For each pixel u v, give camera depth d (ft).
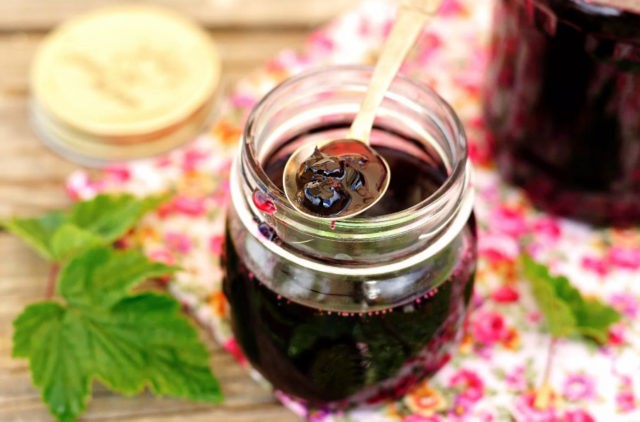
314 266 1.42
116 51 1.94
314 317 1.45
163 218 1.79
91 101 1.87
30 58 1.97
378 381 1.53
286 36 2.03
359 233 1.37
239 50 2.00
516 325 1.69
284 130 1.50
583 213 1.76
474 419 1.61
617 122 1.61
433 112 1.47
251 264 1.47
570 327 1.63
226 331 1.68
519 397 1.63
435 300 1.47
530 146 1.73
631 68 1.54
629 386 1.63
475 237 1.53
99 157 1.86
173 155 1.85
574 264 1.75
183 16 2.04
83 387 1.57
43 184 1.83
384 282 1.43
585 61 1.57
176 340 1.60
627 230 1.78
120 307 1.61
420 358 1.52
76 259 1.63
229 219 1.52
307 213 1.41
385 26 2.02
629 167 1.65
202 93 1.89
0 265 1.73
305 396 1.56
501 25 1.68
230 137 1.88
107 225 1.71
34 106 1.91
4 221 1.71
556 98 1.64
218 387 1.59
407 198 1.47
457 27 2.02
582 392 1.63
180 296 1.71
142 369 1.59
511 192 1.82
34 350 1.58
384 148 1.52
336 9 2.06
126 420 1.60
